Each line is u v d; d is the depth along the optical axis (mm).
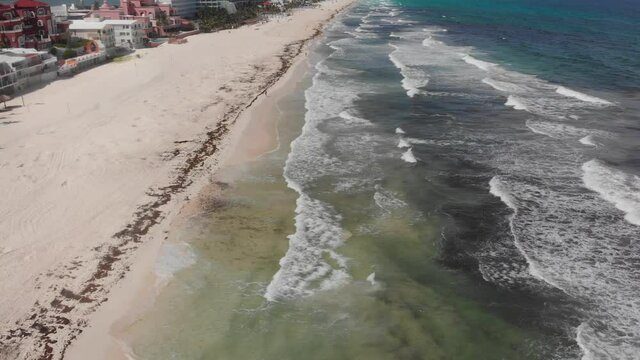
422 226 28672
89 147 38750
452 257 26031
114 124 44031
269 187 33062
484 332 21297
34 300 22484
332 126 43500
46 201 30734
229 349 20281
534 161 36219
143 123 44281
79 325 21203
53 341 20312
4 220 28531
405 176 34344
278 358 19938
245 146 39625
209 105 49750
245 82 58781
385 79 58438
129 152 38094
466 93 52469
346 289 23719
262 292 23453
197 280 24156
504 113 46281
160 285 23750
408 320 21953
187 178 34250
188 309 22312
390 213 29984
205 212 30047
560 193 31672
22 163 35750
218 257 25875
